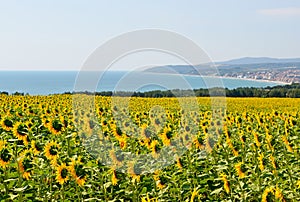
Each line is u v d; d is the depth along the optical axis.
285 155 11.02
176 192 8.13
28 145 10.70
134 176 8.42
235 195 8.20
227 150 11.63
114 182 8.34
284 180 9.25
